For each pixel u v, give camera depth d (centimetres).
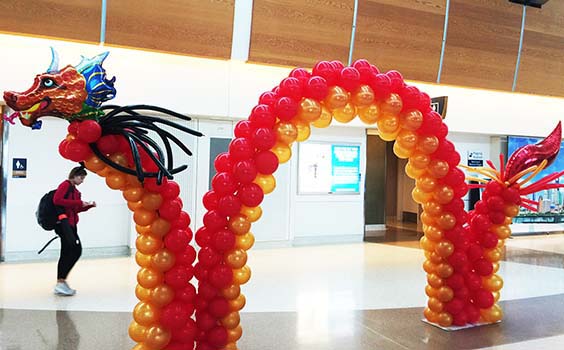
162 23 648
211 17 670
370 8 746
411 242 941
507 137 1019
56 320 409
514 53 882
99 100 284
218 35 680
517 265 735
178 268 302
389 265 699
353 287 560
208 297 319
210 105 752
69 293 492
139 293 308
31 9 586
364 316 443
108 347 346
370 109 362
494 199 429
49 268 627
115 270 620
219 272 317
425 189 402
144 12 636
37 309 441
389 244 911
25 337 365
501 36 859
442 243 407
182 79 733
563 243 977
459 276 413
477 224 430
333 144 902
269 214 838
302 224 880
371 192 1201
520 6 856
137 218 296
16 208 675
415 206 1352
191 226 771
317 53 734
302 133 348
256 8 686
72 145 277
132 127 287
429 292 426
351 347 360
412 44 793
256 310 459
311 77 343
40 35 598
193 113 741
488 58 863
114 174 294
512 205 432
